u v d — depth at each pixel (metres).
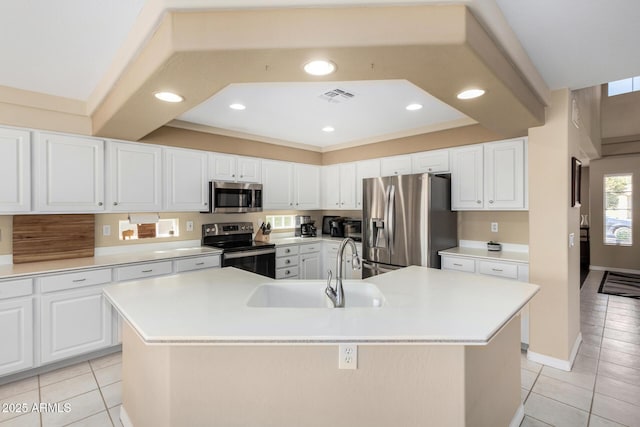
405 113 3.34
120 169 3.13
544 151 2.73
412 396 1.43
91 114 2.84
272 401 1.43
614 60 2.14
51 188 2.74
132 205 3.21
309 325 1.32
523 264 2.95
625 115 6.23
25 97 2.60
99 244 3.30
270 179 4.48
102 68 2.20
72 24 1.68
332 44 1.33
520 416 2.07
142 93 1.87
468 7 1.35
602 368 2.69
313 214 5.54
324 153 5.21
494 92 1.92
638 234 6.40
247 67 1.54
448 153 3.74
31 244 2.89
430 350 1.42
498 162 3.34
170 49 1.37
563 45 1.94
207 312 1.49
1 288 2.37
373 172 4.51
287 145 4.70
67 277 2.65
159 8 1.36
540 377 2.55
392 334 1.23
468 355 1.43
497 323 1.35
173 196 3.52
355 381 1.43
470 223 3.91
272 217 4.95
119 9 1.56
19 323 2.44
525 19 1.67
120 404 2.22
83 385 2.44
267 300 2.02
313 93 2.77
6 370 2.38
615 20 1.67
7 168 2.54
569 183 2.66
